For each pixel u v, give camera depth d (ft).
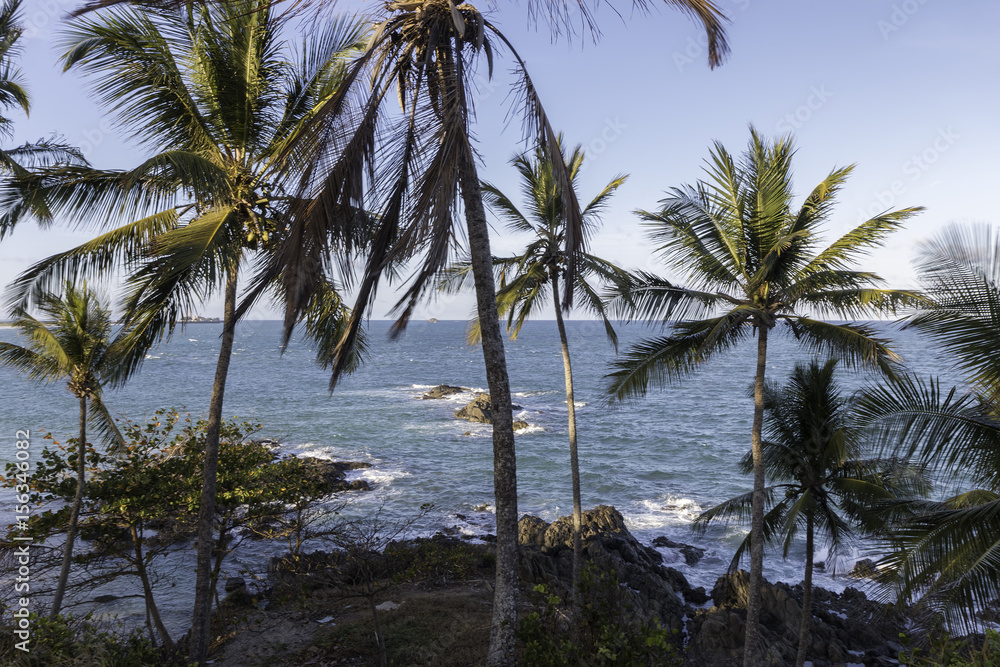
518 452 143.84
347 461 131.34
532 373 330.95
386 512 100.58
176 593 66.39
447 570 59.26
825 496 47.78
